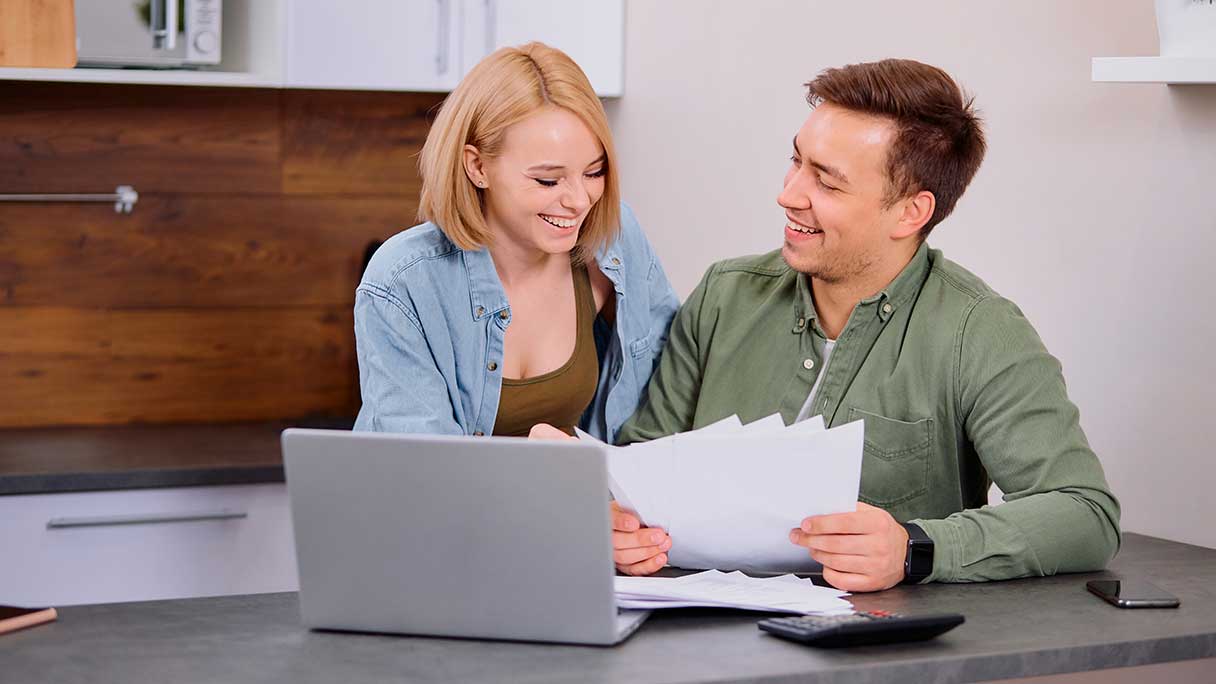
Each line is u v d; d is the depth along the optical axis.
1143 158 2.03
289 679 1.29
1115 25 2.05
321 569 1.46
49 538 2.81
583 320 2.14
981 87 2.29
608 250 2.10
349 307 3.55
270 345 3.50
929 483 1.89
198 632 1.46
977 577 1.69
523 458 1.38
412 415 1.93
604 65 3.28
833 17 2.54
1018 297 2.25
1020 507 1.73
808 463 1.61
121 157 3.33
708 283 2.14
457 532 1.42
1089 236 2.12
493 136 1.88
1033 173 2.21
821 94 1.84
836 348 1.93
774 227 2.67
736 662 1.34
